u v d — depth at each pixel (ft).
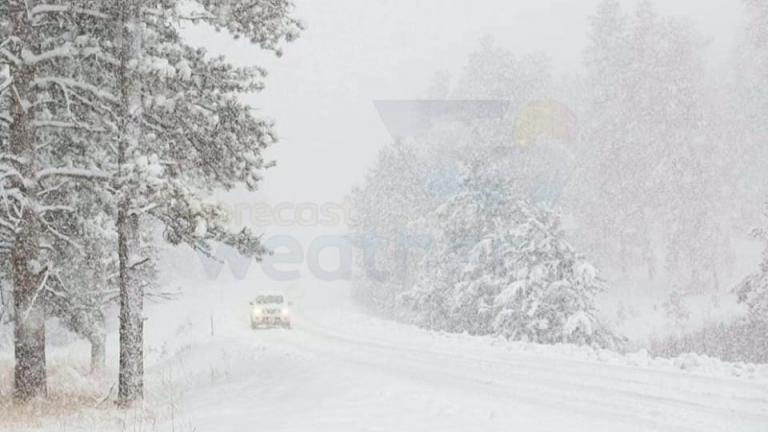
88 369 82.23
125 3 45.01
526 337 97.30
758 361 96.63
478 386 43.75
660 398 38.22
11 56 45.80
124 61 45.11
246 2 45.37
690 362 51.96
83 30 47.83
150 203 42.32
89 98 48.98
